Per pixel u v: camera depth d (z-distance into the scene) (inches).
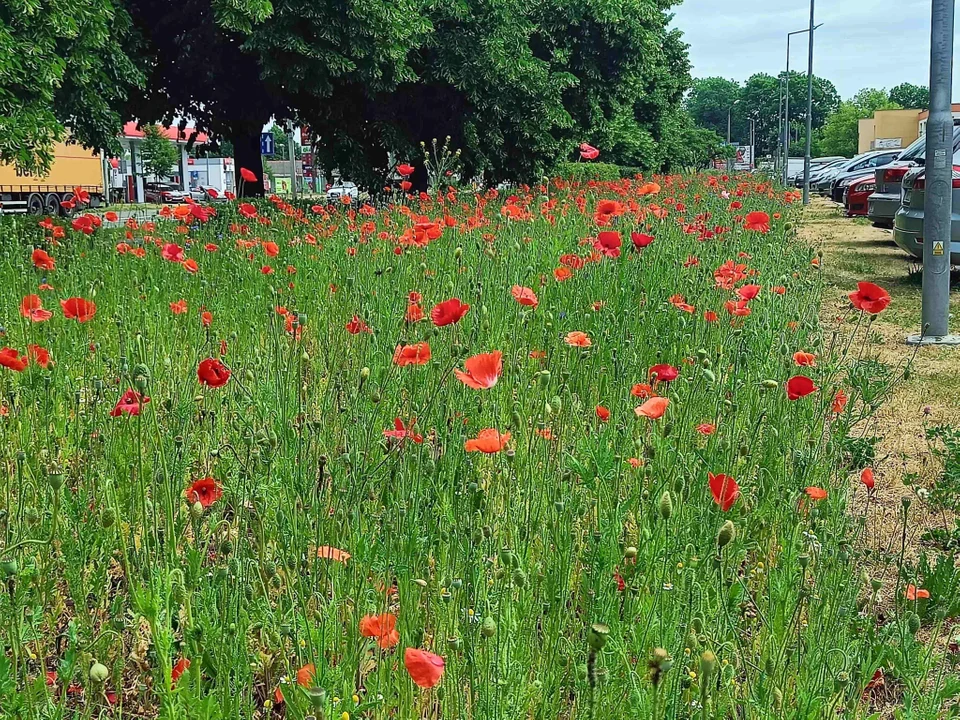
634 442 154.9
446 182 541.6
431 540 119.0
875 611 135.8
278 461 135.2
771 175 1525.6
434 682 76.3
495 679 88.1
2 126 447.2
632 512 137.7
